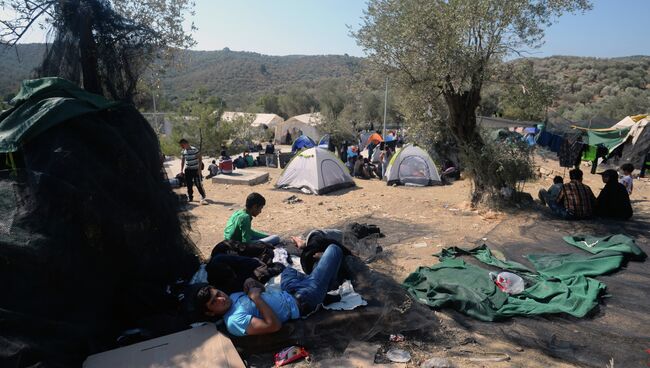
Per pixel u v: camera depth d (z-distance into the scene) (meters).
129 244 4.09
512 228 7.23
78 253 3.59
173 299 4.24
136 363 3.27
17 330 2.98
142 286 4.12
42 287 3.26
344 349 3.71
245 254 5.04
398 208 9.94
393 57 9.11
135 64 5.43
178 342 3.54
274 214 9.71
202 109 27.62
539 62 67.50
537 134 19.92
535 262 5.57
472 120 9.23
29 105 3.92
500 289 4.68
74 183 3.67
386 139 23.28
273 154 20.44
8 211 3.34
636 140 16.62
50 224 3.44
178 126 27.73
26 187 3.51
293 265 4.98
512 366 3.45
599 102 42.19
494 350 3.70
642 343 3.68
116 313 3.99
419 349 3.73
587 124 20.22
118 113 4.71
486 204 9.02
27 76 4.51
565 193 7.70
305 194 12.41
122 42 5.24
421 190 12.73
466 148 9.19
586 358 3.52
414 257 6.05
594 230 6.89
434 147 14.34
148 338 3.75
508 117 20.61
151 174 4.78
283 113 60.47
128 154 4.27
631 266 5.37
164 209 4.61
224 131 28.00
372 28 9.27
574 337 3.83
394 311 4.04
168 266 4.63
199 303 3.73
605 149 16.17
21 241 3.20
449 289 4.56
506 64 9.02
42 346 3.03
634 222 7.33
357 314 3.93
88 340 3.44
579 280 4.79
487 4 7.73
